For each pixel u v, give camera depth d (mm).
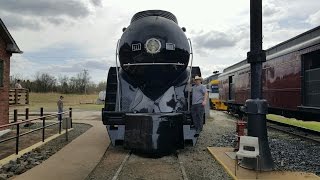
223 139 12445
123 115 9234
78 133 14891
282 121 20203
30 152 9875
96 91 96062
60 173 7207
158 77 9594
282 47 17328
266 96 17141
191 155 9242
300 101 12750
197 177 6934
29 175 7039
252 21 7348
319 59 11648
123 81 9977
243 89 21750
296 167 7871
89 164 8086
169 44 9430
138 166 7922
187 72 10289
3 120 14547
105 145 10992
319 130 15016
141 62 9461
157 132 8562
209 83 39781
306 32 13734
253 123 7332
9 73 15148
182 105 9656
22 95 25703
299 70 12914
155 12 10398
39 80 81062
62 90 84312
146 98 9609
